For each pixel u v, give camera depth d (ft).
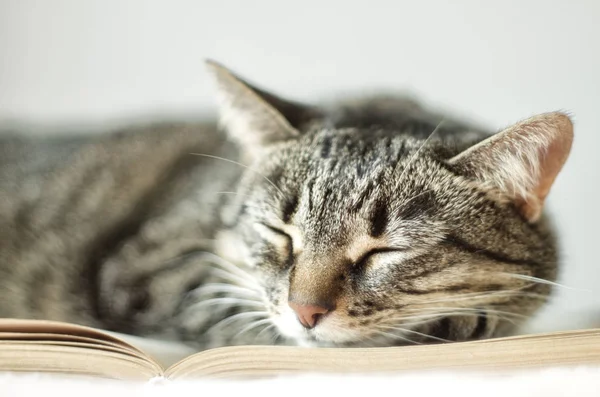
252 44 1.52
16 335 1.12
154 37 1.54
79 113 1.56
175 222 1.40
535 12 1.44
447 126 1.33
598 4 1.42
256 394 1.10
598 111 1.40
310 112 1.36
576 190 1.33
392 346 1.17
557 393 1.08
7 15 1.54
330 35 1.50
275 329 1.27
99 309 1.37
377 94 1.45
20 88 1.55
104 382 1.11
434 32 1.47
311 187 1.22
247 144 1.34
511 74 1.44
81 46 1.55
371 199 1.19
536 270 1.23
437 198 1.18
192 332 1.32
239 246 1.31
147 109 1.55
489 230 1.19
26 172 1.54
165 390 1.10
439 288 1.18
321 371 1.11
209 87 1.53
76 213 1.48
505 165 1.18
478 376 1.10
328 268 1.17
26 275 1.45
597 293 1.28
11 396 1.09
